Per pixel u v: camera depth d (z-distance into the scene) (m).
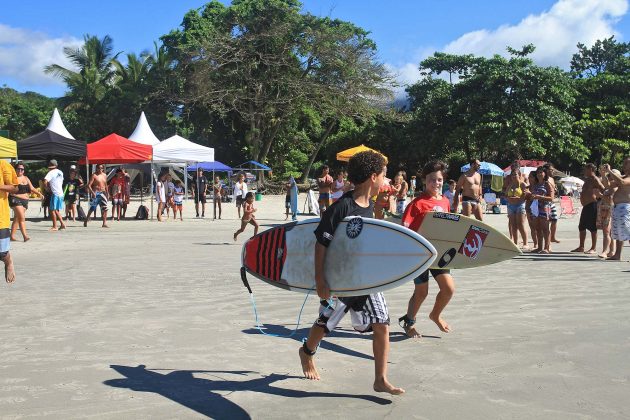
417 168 53.78
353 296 4.16
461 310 6.84
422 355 5.16
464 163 50.81
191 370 4.73
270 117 48.59
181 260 11.09
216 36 45.72
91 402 4.01
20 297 7.47
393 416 3.81
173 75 48.50
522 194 12.97
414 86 56.09
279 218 24.31
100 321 6.24
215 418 3.77
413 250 4.02
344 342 5.63
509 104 43.59
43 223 19.92
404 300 7.46
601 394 4.18
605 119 45.91
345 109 47.19
